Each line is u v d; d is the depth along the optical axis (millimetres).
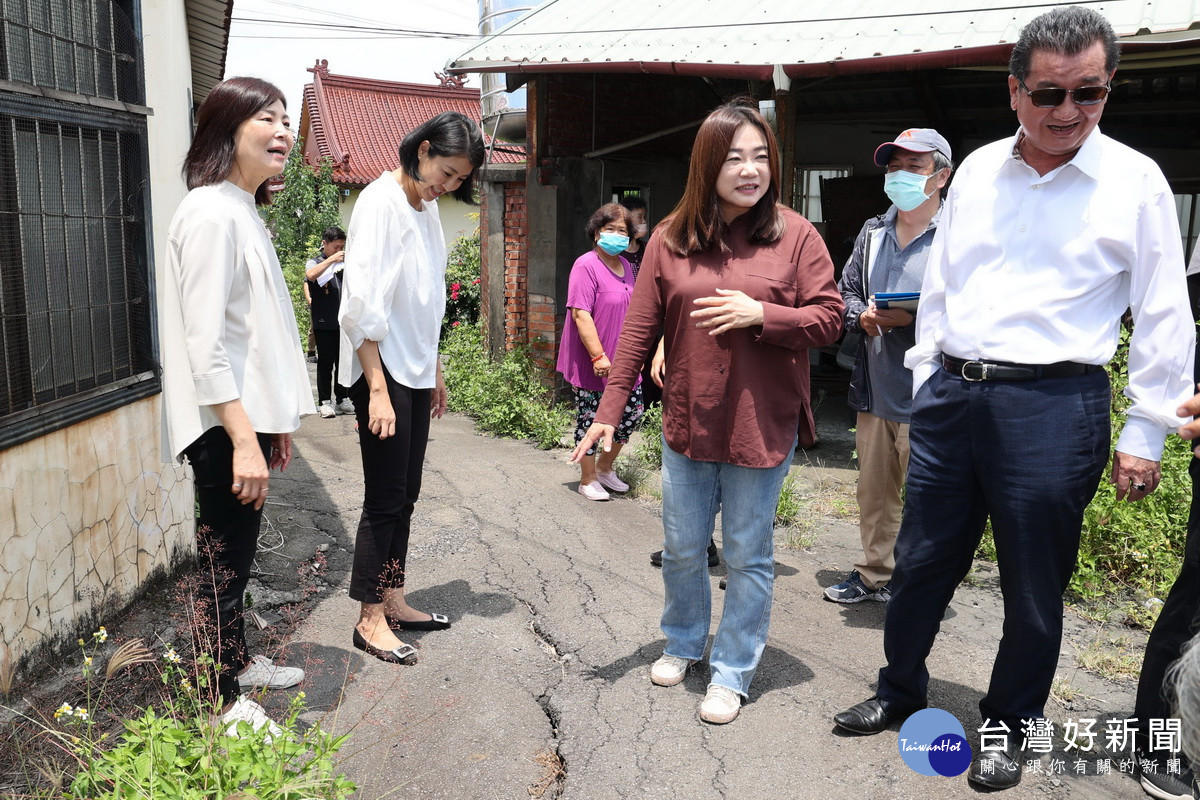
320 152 22578
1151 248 2516
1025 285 2602
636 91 8961
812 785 2758
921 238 3736
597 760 2877
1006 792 2730
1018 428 2611
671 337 3088
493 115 10156
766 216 2979
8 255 3010
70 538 3328
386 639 3537
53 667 3213
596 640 3732
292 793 2273
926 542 2859
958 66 5574
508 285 8516
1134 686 3377
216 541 2781
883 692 3094
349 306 3180
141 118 3908
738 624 3123
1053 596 2705
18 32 3107
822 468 6492
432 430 7770
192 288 2561
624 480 5980
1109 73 2418
